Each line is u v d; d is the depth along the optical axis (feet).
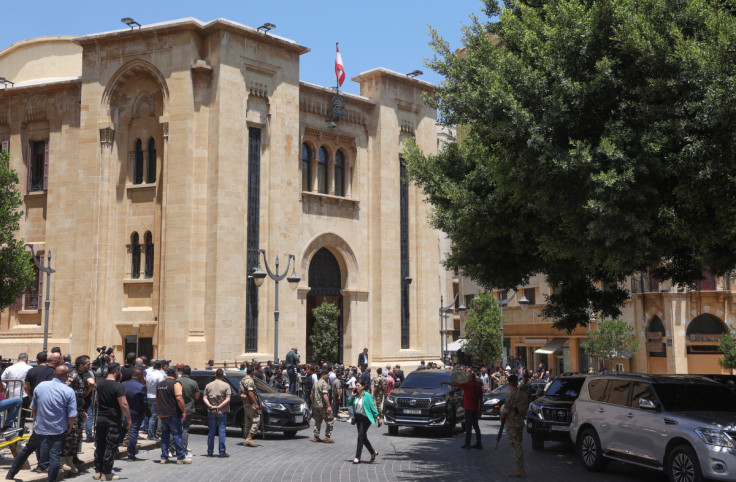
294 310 113.91
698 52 35.40
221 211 105.50
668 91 37.68
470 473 47.21
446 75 50.60
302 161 123.65
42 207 119.24
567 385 62.49
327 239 124.16
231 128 108.17
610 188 37.58
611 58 40.47
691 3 38.04
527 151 41.11
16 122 121.19
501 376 117.91
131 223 111.45
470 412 61.16
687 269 56.34
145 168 111.75
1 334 116.06
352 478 44.42
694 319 133.59
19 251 93.97
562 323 73.20
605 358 136.15
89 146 112.88
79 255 112.06
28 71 134.82
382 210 129.80
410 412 70.54
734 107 34.04
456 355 186.19
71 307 112.88
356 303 127.44
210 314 103.86
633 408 45.55
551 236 45.03
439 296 138.10
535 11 46.44
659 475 47.16
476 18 51.70
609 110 41.29
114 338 109.09
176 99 107.04
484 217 52.21
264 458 53.31
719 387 45.27
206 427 76.69
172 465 49.14
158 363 60.39
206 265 105.29
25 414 49.47
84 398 49.57
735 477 37.81
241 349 106.11
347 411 98.63
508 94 41.39
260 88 112.98
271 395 68.08
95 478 42.98
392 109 133.49
